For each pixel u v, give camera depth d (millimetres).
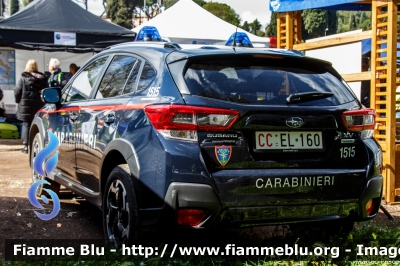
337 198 3812
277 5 8008
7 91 14703
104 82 4832
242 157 3590
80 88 5340
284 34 8359
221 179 3494
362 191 3898
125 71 4496
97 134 4469
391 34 6324
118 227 4035
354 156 3971
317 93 3875
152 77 3990
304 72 4074
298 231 4570
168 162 3510
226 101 3609
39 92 10922
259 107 3631
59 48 13008
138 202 3727
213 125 3531
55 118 5676
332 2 6992
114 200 4156
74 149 5043
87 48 13234
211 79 3717
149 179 3631
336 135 3896
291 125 3699
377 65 6582
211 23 15523
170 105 3576
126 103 4133
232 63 3881
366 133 4066
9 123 14188
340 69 7816
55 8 13289
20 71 14820
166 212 3518
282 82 3896
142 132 3764
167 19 15344
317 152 3826
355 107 4027
